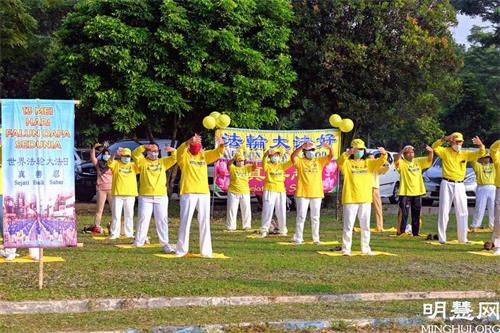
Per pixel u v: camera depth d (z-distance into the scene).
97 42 21.36
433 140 41.59
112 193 17.09
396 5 23.36
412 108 28.81
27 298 10.02
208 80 21.66
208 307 10.08
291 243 16.81
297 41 23.59
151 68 21.58
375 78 23.77
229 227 19.86
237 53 21.70
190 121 23.56
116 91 21.22
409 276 12.29
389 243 17.22
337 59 23.28
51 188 10.77
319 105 25.17
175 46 21.05
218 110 22.08
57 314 9.58
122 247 15.35
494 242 15.55
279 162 18.53
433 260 14.24
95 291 10.50
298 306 10.23
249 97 22.03
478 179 20.52
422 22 24.44
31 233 10.66
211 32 21.17
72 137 10.87
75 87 21.55
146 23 21.66
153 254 14.30
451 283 11.80
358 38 23.84
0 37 23.86
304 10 23.73
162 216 14.94
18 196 10.64
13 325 8.88
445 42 24.39
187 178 14.12
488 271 13.00
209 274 11.99
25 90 32.62
